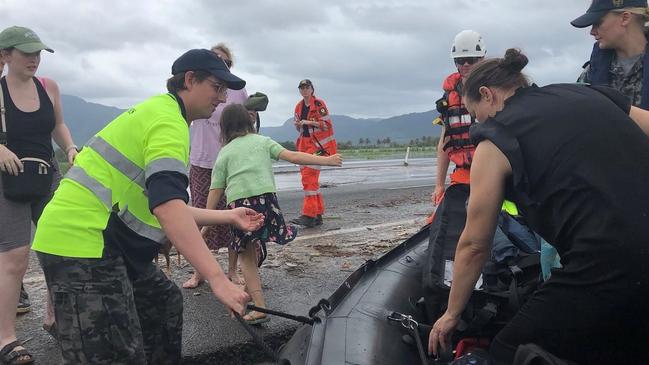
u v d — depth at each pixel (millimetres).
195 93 2586
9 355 3293
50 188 3539
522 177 1992
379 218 7910
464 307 2354
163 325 2900
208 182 4840
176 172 2293
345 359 2406
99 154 2426
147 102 2504
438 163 4660
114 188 2404
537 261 2744
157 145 2332
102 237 2383
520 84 2248
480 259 2213
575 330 1940
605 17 3115
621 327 1892
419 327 2711
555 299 1965
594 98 2053
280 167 18297
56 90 3822
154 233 2520
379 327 2740
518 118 2047
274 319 4051
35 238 2422
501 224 2939
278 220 4008
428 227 3998
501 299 2566
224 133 4203
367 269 3414
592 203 1874
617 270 1824
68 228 2354
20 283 3424
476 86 2262
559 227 1958
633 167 1910
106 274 2389
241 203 3943
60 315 2371
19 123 3398
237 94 4938
